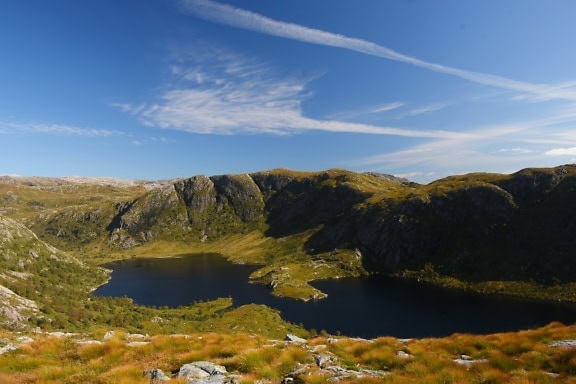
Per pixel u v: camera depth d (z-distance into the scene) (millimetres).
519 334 30203
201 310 195625
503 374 19094
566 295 196625
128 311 192625
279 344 29938
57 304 193750
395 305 194125
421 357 23844
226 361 23875
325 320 169750
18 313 157375
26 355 26734
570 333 28750
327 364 23469
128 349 27281
